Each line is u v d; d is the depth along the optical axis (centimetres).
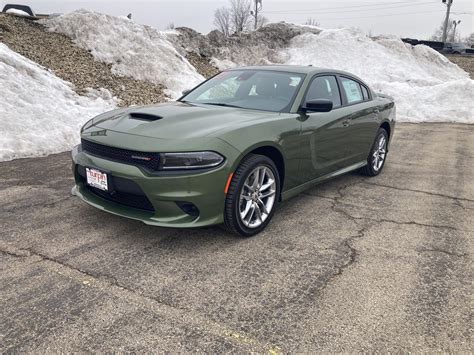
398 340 240
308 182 447
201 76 1327
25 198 445
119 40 1195
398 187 553
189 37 1706
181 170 321
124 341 230
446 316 265
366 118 542
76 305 261
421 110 1339
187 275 303
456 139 952
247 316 257
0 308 256
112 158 342
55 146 654
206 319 253
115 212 345
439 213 455
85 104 852
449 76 2212
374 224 417
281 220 419
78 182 390
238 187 346
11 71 789
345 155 508
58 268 305
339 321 256
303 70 478
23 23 1140
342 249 356
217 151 329
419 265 332
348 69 1962
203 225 333
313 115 434
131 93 1012
